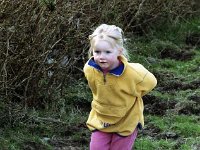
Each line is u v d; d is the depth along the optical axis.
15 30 8.88
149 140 8.93
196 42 14.16
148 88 7.07
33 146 8.49
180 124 9.44
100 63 6.80
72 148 8.62
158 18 14.21
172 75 11.76
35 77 9.43
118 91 6.95
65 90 10.43
